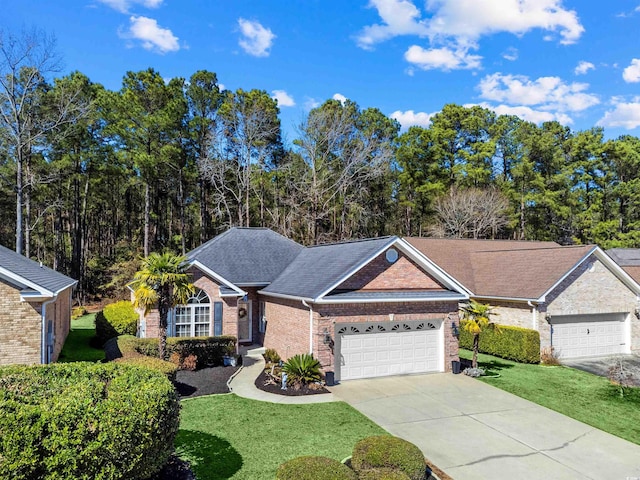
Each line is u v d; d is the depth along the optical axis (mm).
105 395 7914
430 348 18203
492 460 10328
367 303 16859
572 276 21641
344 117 45906
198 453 10062
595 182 51031
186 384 15742
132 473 7012
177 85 40688
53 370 9227
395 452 8547
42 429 6328
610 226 47375
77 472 6441
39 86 34219
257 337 22750
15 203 40719
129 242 49594
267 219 46688
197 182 45219
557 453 10797
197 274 19328
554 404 14508
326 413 13047
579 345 21922
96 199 47656
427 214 51500
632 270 29672
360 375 17000
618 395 15633
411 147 50594
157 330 19016
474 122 50531
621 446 11297
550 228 50250
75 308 36656
